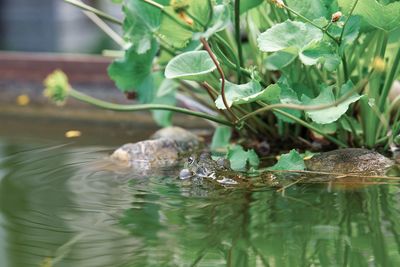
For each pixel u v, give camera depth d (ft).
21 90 6.75
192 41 4.86
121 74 5.14
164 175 4.83
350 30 4.65
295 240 4.08
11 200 4.52
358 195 4.47
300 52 4.62
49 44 12.04
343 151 4.87
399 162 4.85
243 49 5.35
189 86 5.55
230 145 5.19
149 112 6.23
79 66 6.63
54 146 5.41
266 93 4.55
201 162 4.85
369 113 4.93
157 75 5.36
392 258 3.95
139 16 4.99
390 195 4.46
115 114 6.24
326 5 4.74
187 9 4.65
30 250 4.05
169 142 5.21
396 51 4.85
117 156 5.12
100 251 4.03
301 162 4.80
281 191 4.55
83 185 4.70
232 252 4.01
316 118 4.62
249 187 4.62
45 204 4.47
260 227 4.19
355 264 3.92
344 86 4.71
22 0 13.75
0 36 13.21
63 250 4.04
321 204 4.39
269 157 5.06
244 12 4.92
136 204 4.44
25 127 5.91
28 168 4.97
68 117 6.20
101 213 4.35
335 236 4.10
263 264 3.93
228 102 4.58
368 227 4.16
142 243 4.08
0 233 4.18
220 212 4.33
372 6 4.59
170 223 4.25
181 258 3.98
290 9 4.61
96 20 5.57
